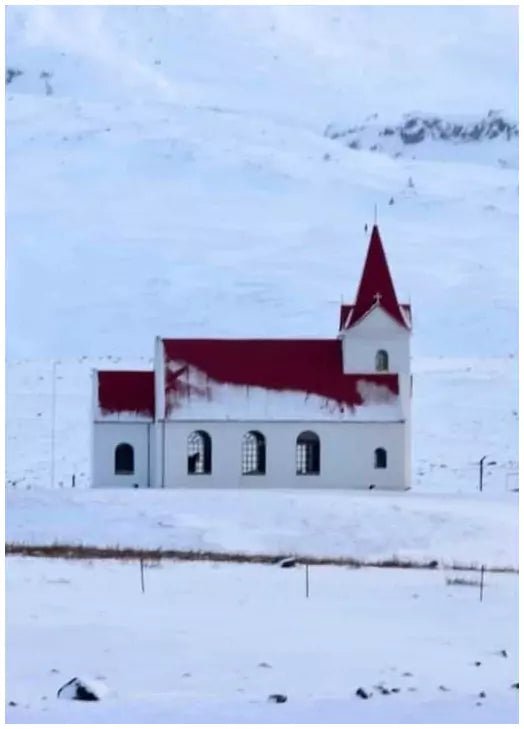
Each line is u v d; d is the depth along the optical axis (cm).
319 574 18875
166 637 15375
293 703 13388
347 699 13525
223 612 16500
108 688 13762
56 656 14688
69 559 19388
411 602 17288
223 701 13400
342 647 15188
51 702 13438
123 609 16525
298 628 15912
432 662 14775
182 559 19725
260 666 14475
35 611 16312
